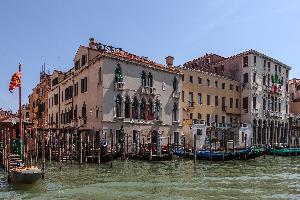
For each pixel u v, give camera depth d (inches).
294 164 1353.3
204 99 1882.4
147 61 1545.3
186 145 1649.9
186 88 1788.9
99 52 1545.3
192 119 1726.1
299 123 2532.0
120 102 1424.7
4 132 1110.4
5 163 975.6
